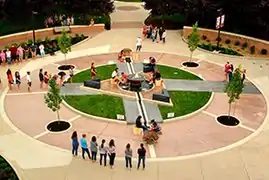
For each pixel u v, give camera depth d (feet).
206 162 70.49
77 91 96.94
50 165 68.59
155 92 95.81
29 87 97.45
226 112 89.15
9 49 116.88
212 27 147.33
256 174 67.56
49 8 148.46
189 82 104.27
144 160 67.21
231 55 126.52
